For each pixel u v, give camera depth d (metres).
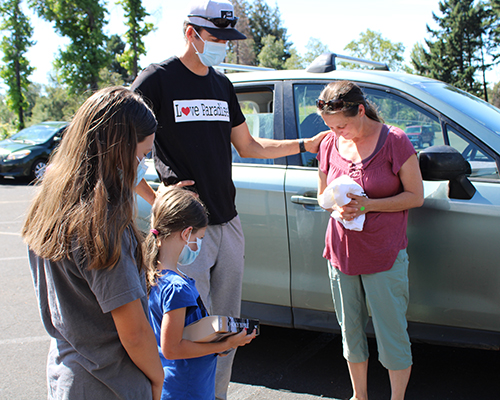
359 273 2.24
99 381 1.24
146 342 1.23
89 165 1.19
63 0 26.38
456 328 2.45
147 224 2.96
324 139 2.50
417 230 2.45
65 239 1.15
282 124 2.97
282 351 3.24
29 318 3.89
